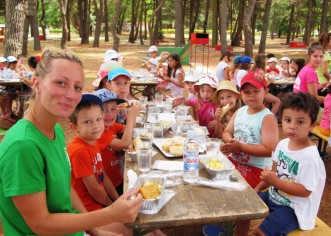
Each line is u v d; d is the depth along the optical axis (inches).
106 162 119.6
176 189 82.9
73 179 96.9
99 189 97.0
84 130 93.8
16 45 353.7
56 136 68.0
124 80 152.2
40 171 59.4
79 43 1140.5
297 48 1037.8
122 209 61.6
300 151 92.7
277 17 1872.5
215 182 85.0
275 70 351.6
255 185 118.4
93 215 61.9
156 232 94.0
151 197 72.8
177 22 655.1
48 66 59.1
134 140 110.9
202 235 124.7
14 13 346.9
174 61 286.7
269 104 277.7
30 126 61.0
